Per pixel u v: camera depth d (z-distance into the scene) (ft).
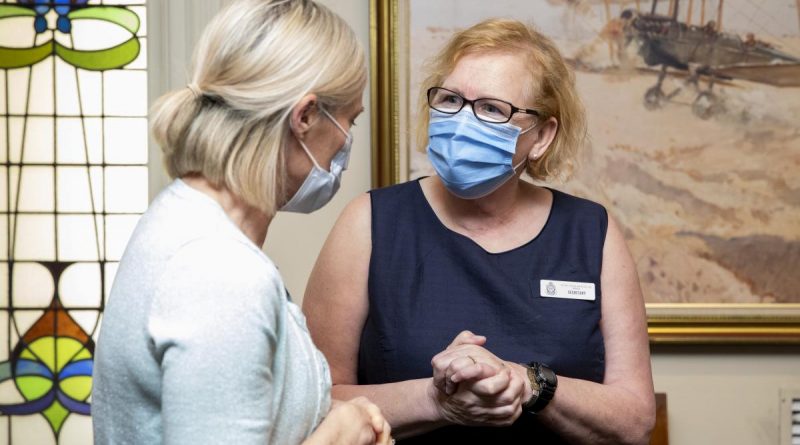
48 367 11.76
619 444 6.95
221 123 4.58
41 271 11.76
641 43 11.18
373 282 7.11
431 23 11.04
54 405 11.76
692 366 11.47
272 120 4.65
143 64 11.78
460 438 6.98
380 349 7.03
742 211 11.31
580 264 7.18
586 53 11.16
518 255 7.16
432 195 7.36
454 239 7.15
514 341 6.94
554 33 11.14
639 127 11.20
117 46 11.77
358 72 4.97
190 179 4.72
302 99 4.69
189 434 3.98
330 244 7.31
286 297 4.65
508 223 7.28
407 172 11.05
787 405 11.40
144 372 4.28
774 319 11.30
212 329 4.07
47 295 11.78
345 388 6.92
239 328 4.12
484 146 6.75
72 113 11.76
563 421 6.67
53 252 11.77
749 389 11.46
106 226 11.78
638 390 7.09
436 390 6.49
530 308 6.98
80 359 11.79
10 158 11.73
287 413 4.51
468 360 6.16
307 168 4.97
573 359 6.95
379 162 11.07
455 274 7.08
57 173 11.75
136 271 4.39
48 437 11.73
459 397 6.32
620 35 11.16
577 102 7.25
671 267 11.32
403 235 7.20
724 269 11.32
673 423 11.45
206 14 11.18
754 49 11.20
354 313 7.22
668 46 11.17
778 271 11.32
